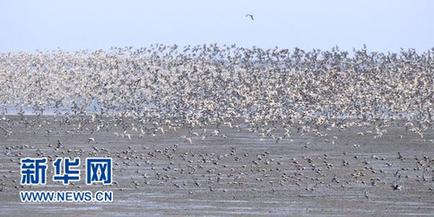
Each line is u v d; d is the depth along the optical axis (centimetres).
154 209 4012
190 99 7562
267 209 4022
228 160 5438
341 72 8250
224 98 7669
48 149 5838
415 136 6538
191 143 6197
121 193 4384
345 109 7450
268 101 7388
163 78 8444
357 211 4003
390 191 4469
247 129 6962
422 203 4191
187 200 4216
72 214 3909
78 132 6794
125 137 6525
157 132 6762
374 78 8075
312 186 4581
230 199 4244
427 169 5134
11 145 6047
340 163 5334
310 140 6350
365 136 6538
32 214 3906
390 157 5600
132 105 7775
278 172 5000
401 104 7506
